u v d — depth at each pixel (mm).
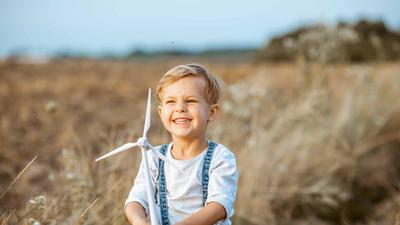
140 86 11477
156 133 5281
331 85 7094
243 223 4438
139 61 19594
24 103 8406
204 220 2330
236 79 11703
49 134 6379
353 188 5594
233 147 4816
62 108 8180
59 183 4387
